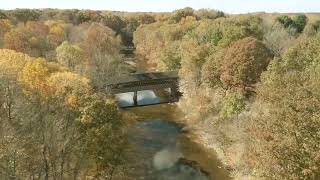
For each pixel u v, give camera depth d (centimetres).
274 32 11306
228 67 7962
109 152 4959
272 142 4291
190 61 9588
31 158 4209
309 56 7325
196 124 8350
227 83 8006
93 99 5106
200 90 9225
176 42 12500
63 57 9662
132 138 7694
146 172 6275
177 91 10475
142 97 10844
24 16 19400
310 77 5412
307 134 4138
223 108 7519
